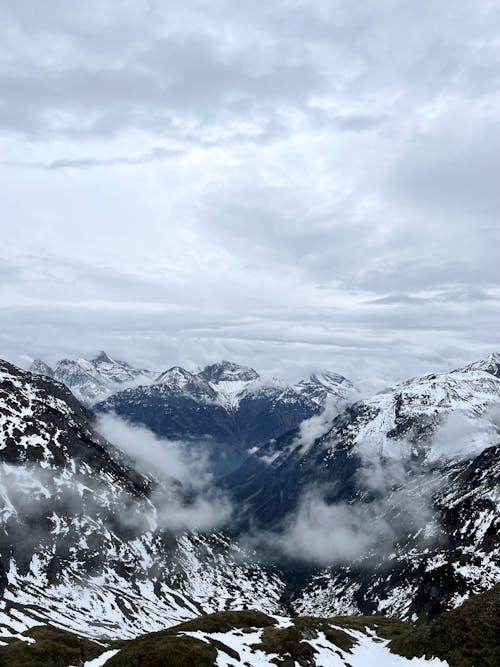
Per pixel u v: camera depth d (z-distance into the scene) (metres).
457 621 106.25
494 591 112.44
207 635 107.62
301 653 102.69
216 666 89.50
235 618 126.44
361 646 116.69
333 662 103.88
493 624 100.88
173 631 112.69
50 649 97.56
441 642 102.56
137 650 93.38
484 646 96.12
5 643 102.31
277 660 98.94
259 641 108.62
